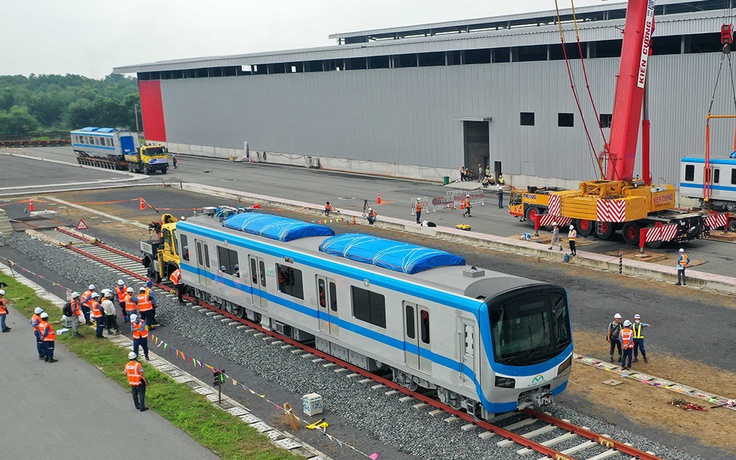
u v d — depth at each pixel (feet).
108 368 67.51
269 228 75.31
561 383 52.60
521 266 104.99
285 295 70.08
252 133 281.95
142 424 54.54
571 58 166.71
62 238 139.54
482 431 50.93
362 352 60.75
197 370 67.26
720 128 137.39
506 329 48.83
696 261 101.91
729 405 54.85
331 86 236.84
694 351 67.26
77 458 49.29
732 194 124.88
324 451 49.42
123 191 207.51
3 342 76.64
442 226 136.67
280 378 63.52
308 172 241.14
